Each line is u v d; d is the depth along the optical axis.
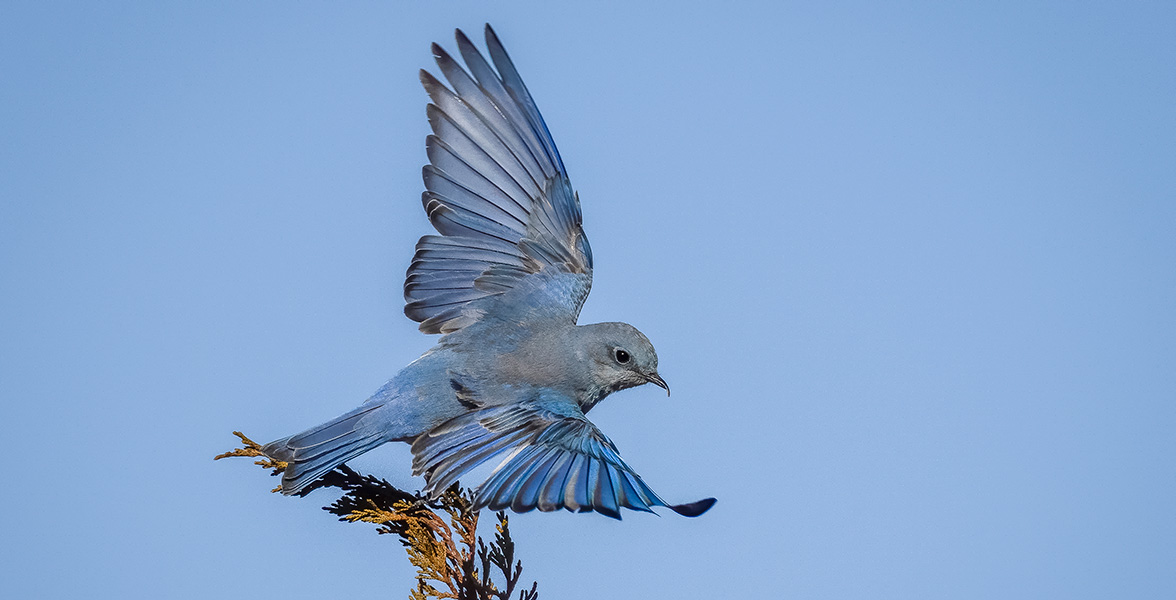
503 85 13.54
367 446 12.15
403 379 12.34
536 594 12.09
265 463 12.48
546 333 12.90
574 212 13.86
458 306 13.21
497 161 13.52
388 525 12.30
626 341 12.96
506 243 13.47
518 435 11.80
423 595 11.97
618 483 11.13
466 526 12.19
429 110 13.33
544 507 10.83
